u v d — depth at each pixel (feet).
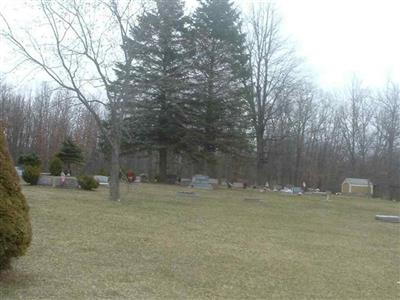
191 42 122.31
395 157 219.20
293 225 57.82
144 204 63.62
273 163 226.17
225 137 132.67
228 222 54.13
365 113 237.04
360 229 60.70
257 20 159.02
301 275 30.76
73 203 56.85
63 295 21.76
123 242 35.76
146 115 123.54
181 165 179.83
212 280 27.30
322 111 239.71
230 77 130.72
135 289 23.95
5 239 21.54
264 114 159.84
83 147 198.08
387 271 34.78
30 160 114.21
